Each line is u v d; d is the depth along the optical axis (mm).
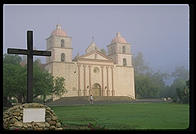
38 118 8227
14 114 8109
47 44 49688
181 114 15156
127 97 49312
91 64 50500
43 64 49062
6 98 25156
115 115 14992
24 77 25031
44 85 26625
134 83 55250
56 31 48812
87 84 49625
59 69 47594
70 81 48156
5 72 25109
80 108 22172
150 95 56688
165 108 20938
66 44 48812
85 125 9867
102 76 51406
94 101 40219
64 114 15961
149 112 16969
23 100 26047
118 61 53531
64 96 46938
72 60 49250
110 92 51656
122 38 55188
